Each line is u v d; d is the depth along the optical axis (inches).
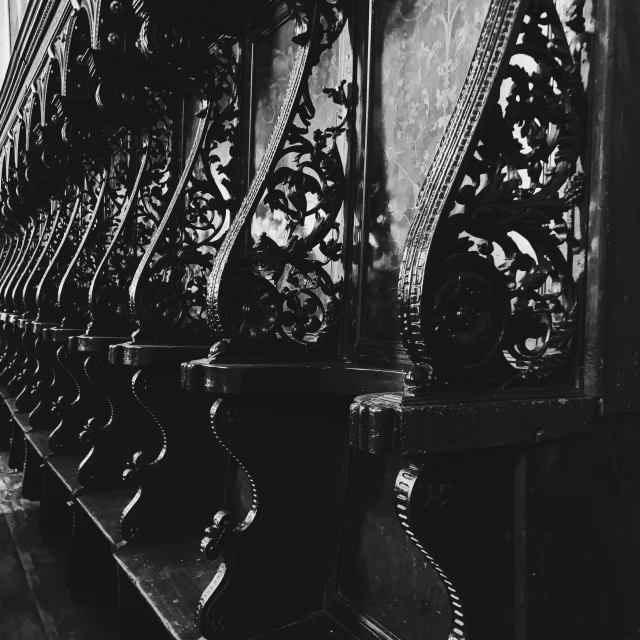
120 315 93.3
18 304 147.2
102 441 94.0
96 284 91.6
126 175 120.6
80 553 97.0
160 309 74.3
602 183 41.4
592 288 42.0
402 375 50.7
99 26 83.4
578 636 43.1
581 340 42.5
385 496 54.1
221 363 51.4
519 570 40.2
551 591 41.3
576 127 41.5
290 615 57.3
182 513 76.7
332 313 59.4
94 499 90.1
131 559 69.8
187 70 73.1
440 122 51.6
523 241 48.6
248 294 53.4
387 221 56.9
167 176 110.4
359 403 34.2
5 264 195.2
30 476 138.3
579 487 42.5
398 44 56.7
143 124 92.2
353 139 61.3
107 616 89.6
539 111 39.9
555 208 40.6
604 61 41.1
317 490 58.5
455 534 37.1
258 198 54.1
